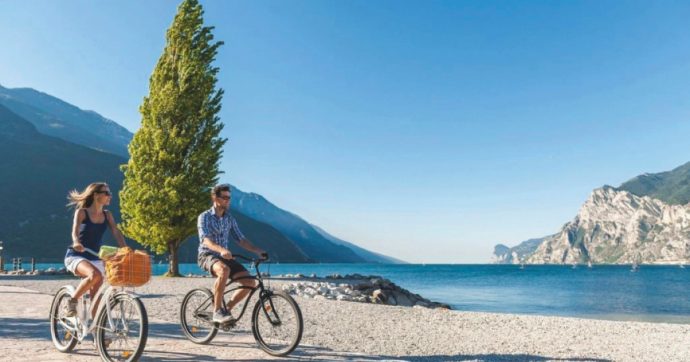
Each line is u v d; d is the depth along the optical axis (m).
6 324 9.05
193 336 7.30
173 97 29.53
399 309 14.97
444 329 11.38
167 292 17.27
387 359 6.54
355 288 22.88
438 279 91.44
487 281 85.06
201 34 31.22
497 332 11.20
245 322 10.43
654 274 151.12
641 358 8.55
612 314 31.08
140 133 29.84
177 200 28.28
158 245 28.97
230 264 6.84
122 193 29.55
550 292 54.97
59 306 6.61
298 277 30.95
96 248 6.23
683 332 11.92
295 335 6.38
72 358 6.02
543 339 10.36
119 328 5.79
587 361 8.05
